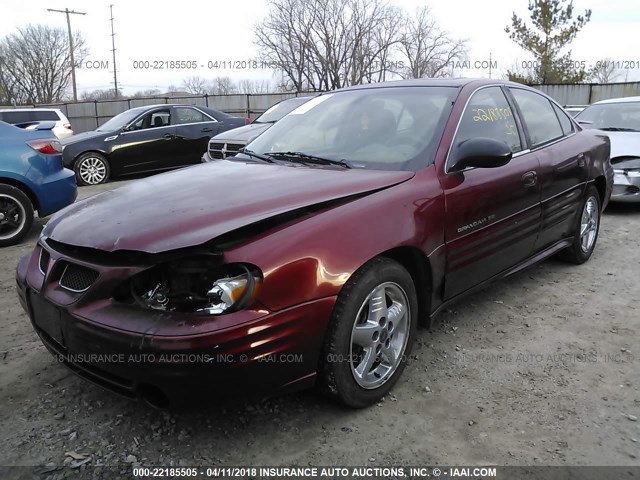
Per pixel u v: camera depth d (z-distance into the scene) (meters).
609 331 3.59
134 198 2.78
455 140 3.22
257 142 3.87
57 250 2.57
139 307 2.22
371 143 3.31
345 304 2.46
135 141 11.19
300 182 2.81
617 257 5.21
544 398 2.80
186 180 3.03
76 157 10.70
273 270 2.22
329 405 2.75
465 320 3.76
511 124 3.83
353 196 2.69
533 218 3.83
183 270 2.19
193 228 2.29
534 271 4.81
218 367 2.11
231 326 2.11
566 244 4.54
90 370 2.41
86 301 2.31
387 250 2.63
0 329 3.71
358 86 4.06
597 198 4.95
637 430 2.54
